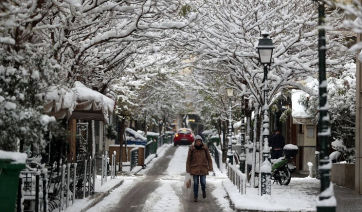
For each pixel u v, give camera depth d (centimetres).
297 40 1667
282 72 1861
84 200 1516
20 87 943
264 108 1518
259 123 1931
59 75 1091
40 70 986
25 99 951
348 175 2014
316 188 1917
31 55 998
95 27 1395
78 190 1587
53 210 1266
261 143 1858
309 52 1723
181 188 2036
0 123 903
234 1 1756
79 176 1557
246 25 1739
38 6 1059
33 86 954
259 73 1839
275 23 1758
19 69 954
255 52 1738
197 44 1838
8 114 905
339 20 1612
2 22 955
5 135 912
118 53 1672
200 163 1670
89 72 1722
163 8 1347
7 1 1024
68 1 1051
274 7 1812
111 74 1930
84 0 1231
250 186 1892
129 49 1692
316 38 1772
